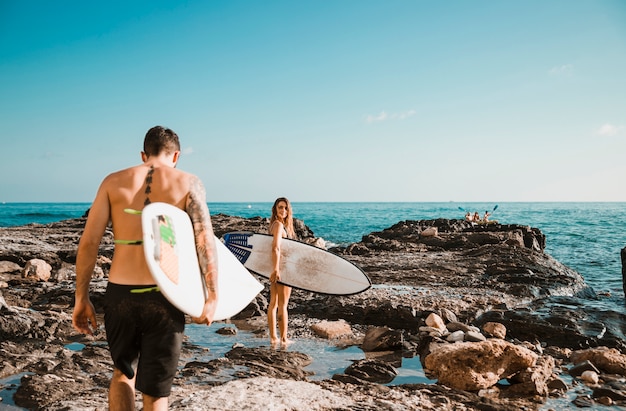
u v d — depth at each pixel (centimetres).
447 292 1013
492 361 512
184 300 249
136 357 269
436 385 501
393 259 1522
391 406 420
